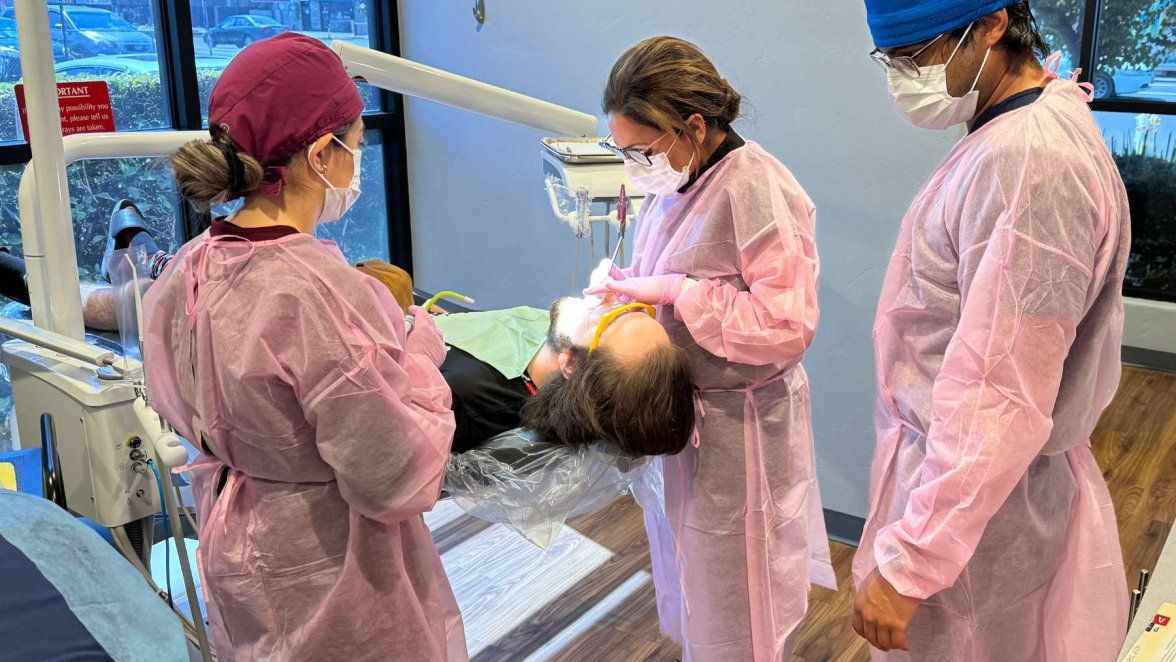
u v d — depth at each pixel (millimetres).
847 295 2320
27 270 1699
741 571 1675
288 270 1114
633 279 1582
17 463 1607
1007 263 1099
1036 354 1104
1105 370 1270
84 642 934
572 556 2486
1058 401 1229
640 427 1516
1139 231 3961
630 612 2256
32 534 1040
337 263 1156
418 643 1326
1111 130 3896
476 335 1816
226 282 1123
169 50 2887
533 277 3184
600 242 2906
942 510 1164
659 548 1891
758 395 1616
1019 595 1289
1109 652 1335
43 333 1614
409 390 1191
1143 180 3895
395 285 1735
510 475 1586
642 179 1519
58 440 1627
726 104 1455
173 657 1008
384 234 3588
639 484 1856
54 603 967
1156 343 3924
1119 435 3221
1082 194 1084
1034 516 1255
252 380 1109
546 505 1585
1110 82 3873
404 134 3412
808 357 2424
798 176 2303
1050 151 1090
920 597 1203
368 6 3254
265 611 1248
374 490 1164
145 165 2918
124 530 1643
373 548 1264
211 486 1288
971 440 1132
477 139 3178
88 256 2891
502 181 3154
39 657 894
